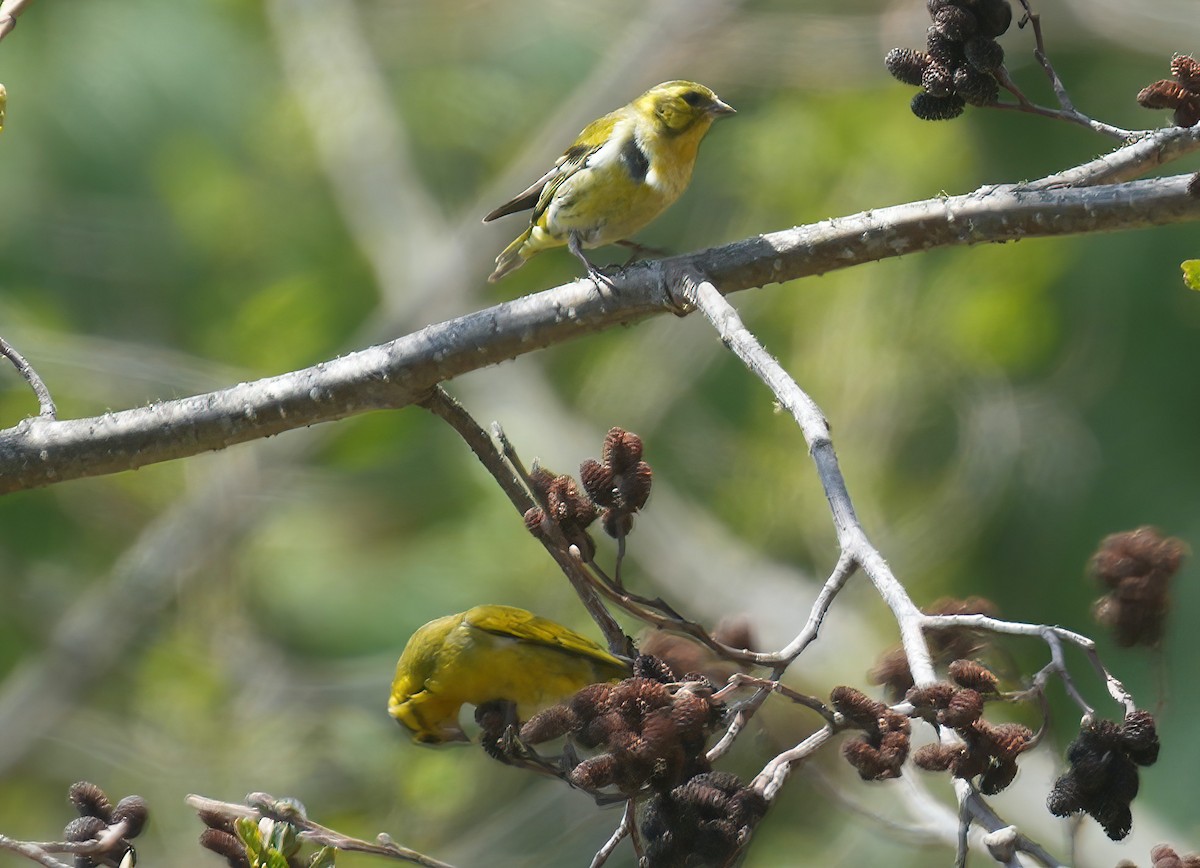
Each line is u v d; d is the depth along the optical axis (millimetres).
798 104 16359
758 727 7520
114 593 14320
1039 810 10898
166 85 16703
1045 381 15305
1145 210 6094
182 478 15016
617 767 4477
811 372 14914
